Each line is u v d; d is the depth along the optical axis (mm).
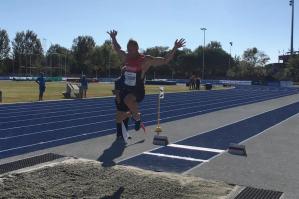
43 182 6672
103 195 6156
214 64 119438
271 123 17000
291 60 97000
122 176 7148
